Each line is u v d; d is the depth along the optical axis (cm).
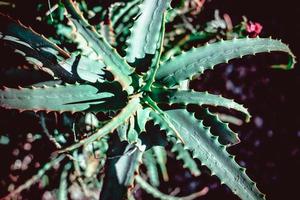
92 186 168
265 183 193
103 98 120
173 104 123
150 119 121
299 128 195
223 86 192
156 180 166
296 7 191
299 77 194
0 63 157
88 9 161
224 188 191
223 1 187
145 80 121
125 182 131
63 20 155
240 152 194
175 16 172
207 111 127
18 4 159
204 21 178
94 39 115
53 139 150
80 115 142
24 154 168
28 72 135
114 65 118
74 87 118
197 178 191
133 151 131
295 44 192
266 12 192
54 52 124
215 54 124
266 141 195
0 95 110
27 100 113
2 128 164
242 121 192
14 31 120
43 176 167
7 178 170
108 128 109
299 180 192
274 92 196
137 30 123
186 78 125
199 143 123
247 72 194
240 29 170
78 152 155
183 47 165
